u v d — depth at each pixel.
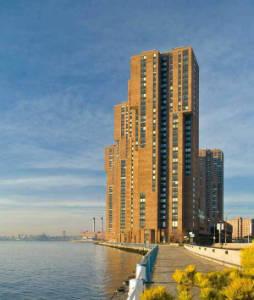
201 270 35.34
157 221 179.25
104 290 52.72
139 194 184.88
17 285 61.16
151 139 185.75
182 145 183.88
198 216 196.38
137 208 185.25
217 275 9.57
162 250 90.62
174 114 186.75
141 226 182.12
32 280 67.50
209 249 52.75
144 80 191.75
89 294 49.59
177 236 174.25
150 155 184.88
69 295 49.50
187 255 64.88
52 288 56.38
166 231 178.75
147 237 178.62
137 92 192.50
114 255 146.38
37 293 52.47
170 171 183.38
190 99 185.25
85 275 73.12
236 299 7.28
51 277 71.31
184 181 183.88
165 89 190.12
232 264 37.91
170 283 25.36
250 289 7.27
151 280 26.64
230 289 7.40
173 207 180.12
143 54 193.62
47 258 136.88
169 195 181.62
